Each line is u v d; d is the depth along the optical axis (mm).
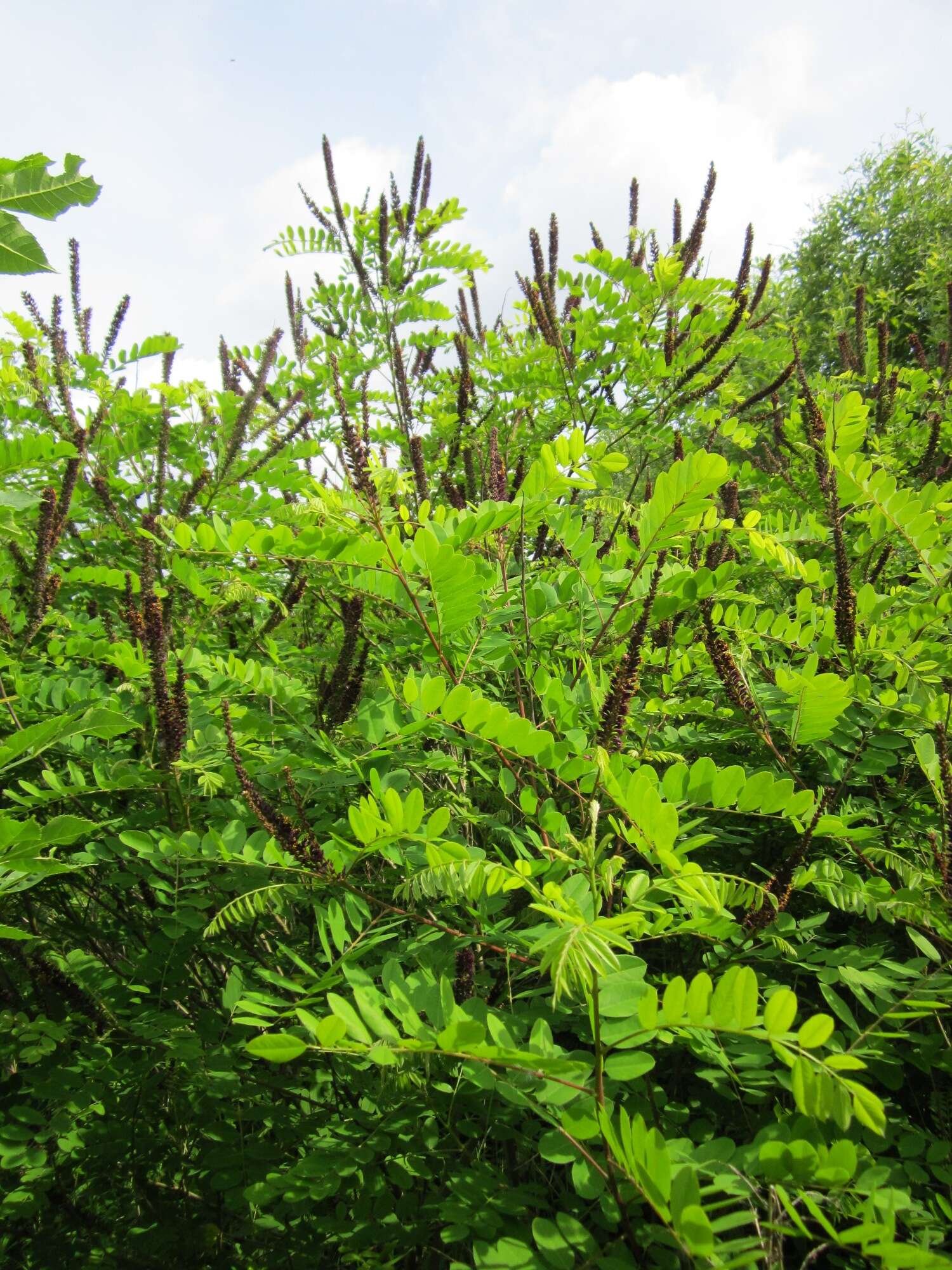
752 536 2779
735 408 5836
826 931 2979
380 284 6418
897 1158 1967
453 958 2312
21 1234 3006
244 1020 1862
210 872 2887
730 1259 1328
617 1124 1740
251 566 3814
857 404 2801
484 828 2986
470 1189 1930
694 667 3191
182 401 4543
